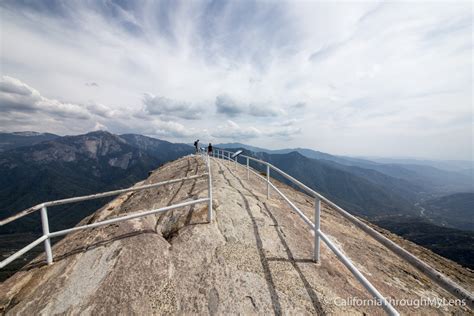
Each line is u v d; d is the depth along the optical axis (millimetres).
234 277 3893
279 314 3234
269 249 4781
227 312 3270
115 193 4859
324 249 5180
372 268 5117
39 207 4266
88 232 5637
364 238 7512
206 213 5980
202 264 4223
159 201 9117
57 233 4520
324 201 3844
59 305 3539
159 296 3562
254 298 3480
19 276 4398
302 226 6371
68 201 4547
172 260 4352
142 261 4254
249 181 11445
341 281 4105
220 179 10516
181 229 5422
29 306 3617
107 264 4242
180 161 23734
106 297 3562
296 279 3934
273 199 8609
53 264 4559
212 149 27578
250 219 6059
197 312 3295
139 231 5215
